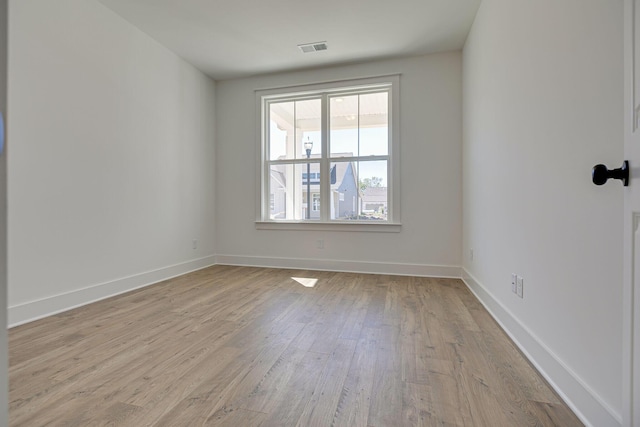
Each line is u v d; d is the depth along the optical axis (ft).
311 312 7.84
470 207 10.16
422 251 11.98
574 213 4.16
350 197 12.97
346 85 12.65
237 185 14.03
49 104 7.50
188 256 12.54
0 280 1.86
